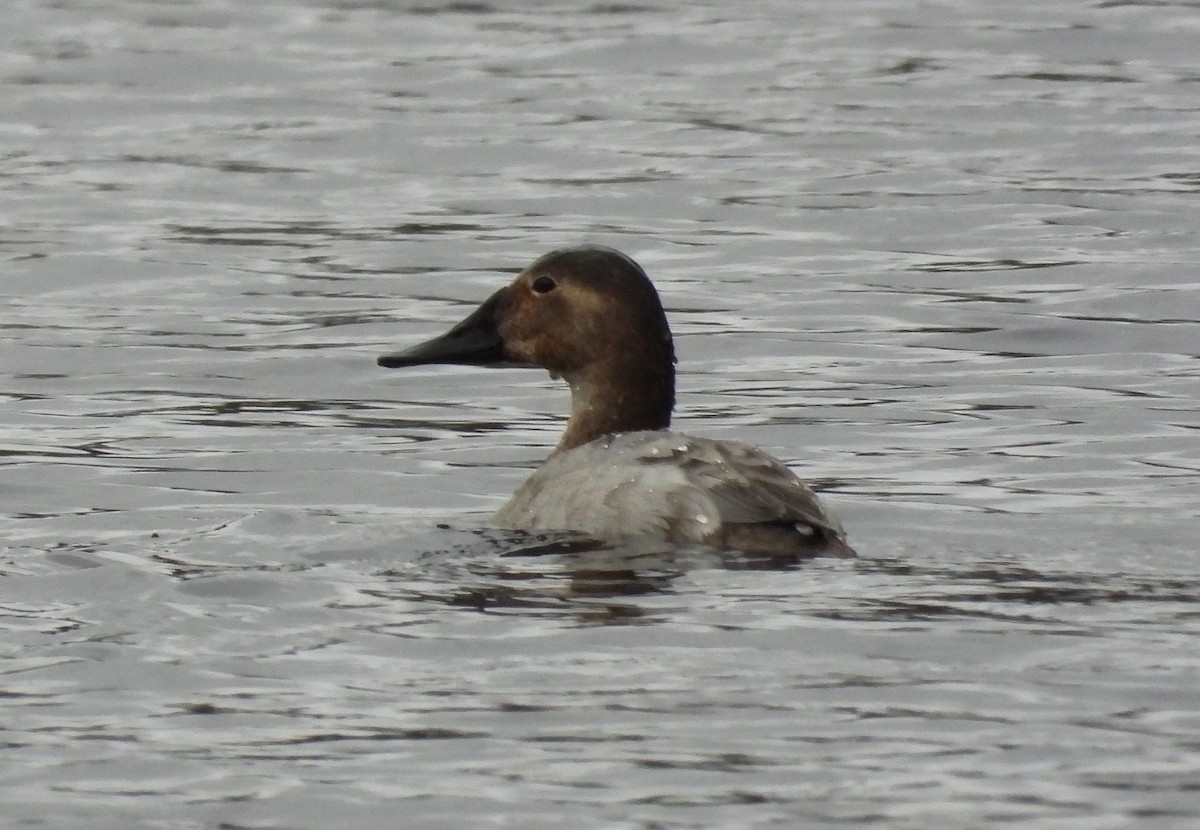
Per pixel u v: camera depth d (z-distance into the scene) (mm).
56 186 23719
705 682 8930
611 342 12664
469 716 8617
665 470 11070
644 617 9773
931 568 10664
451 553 11164
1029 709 8539
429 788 7930
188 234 21625
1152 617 9734
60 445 14734
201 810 7801
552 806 7730
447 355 12883
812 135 25641
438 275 20031
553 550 10930
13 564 11203
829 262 20359
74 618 10086
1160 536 11711
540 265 12852
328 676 9141
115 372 16891
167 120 27109
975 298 18906
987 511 12523
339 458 14398
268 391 16375
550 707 8680
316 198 23219
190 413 15680
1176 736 8234
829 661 9156
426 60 30297
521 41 31281
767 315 18516
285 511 12750
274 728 8562
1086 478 13453
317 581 10648
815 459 14219
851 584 10266
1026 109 26703
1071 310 18422
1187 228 21203
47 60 30234
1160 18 31578
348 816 7711
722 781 7902
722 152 24953
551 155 24922
